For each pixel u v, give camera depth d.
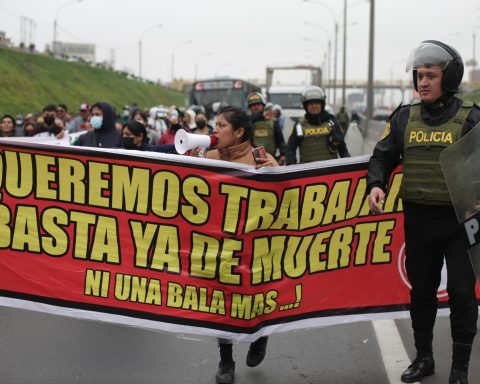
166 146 6.62
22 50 55.84
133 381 4.59
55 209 4.46
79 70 63.03
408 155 4.11
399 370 4.71
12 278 4.51
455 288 4.02
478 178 3.75
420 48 4.05
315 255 4.52
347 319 4.59
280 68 34.38
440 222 4.09
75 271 4.47
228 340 4.44
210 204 4.38
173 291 4.42
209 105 29.31
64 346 5.30
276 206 4.41
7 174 4.47
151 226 4.42
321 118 7.86
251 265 4.41
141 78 83.38
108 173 4.41
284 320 4.50
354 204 4.53
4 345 5.33
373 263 4.60
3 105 39.59
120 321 4.46
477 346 5.14
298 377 4.63
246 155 4.58
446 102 4.04
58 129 11.22
